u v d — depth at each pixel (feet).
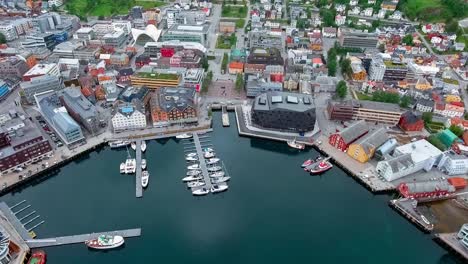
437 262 640.17
